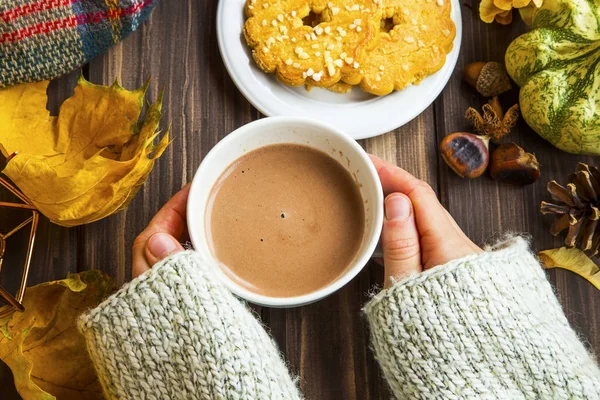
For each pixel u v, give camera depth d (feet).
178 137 1.75
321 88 1.73
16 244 1.70
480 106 1.80
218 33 1.72
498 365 1.40
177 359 1.39
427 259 1.55
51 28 1.61
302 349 1.70
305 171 1.54
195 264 1.41
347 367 1.70
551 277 1.76
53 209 1.54
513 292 1.45
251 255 1.51
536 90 1.68
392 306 1.42
